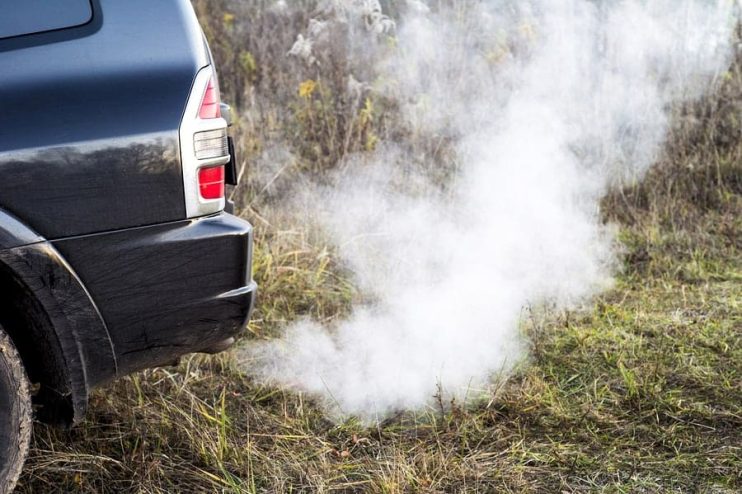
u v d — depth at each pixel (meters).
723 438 3.21
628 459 3.10
